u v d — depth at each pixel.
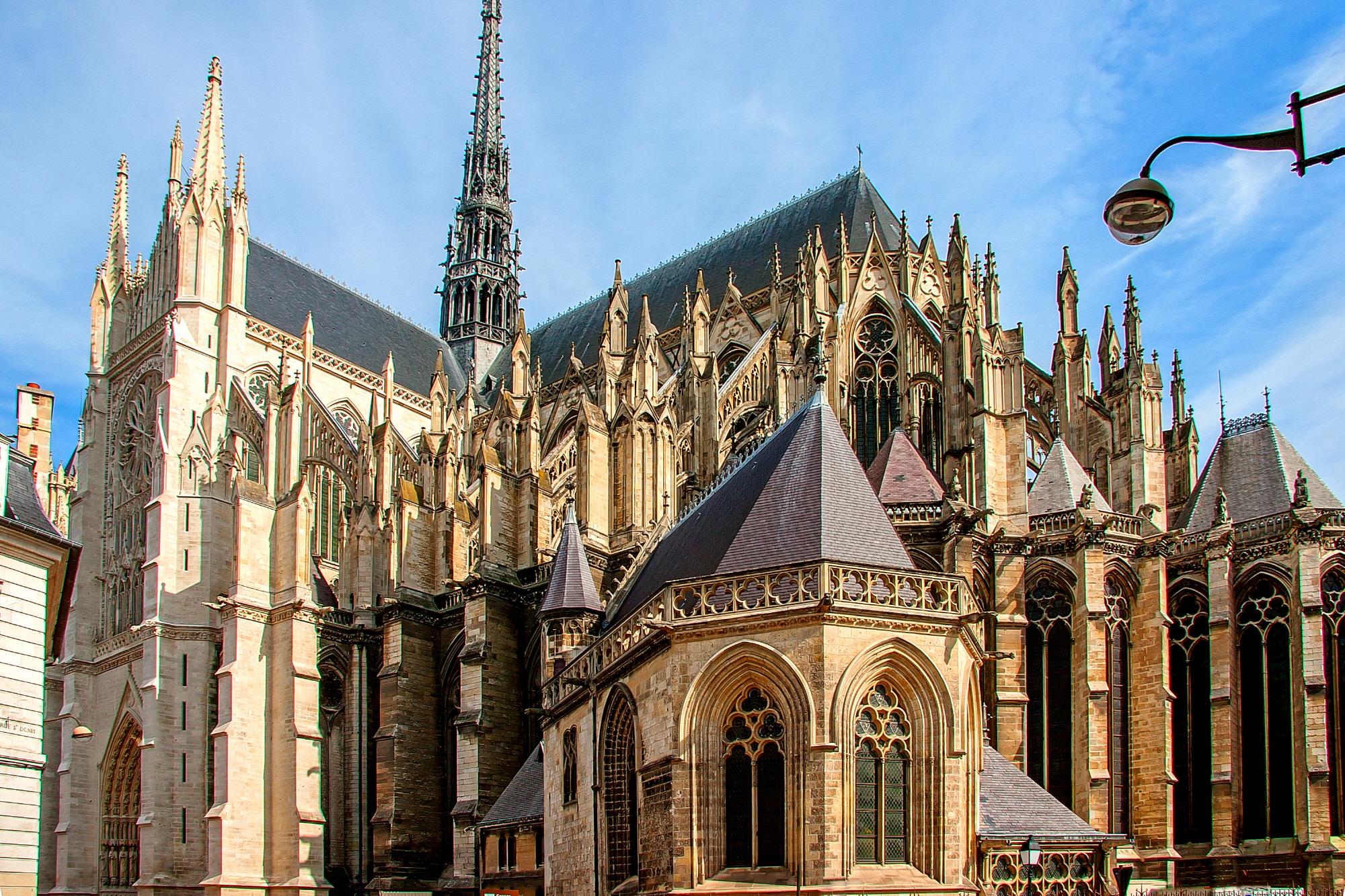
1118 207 20.09
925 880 37.16
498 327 128.88
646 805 41.00
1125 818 60.38
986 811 44.97
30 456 84.94
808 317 75.38
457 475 80.88
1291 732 59.94
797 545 40.09
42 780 89.19
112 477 95.56
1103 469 71.88
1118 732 61.28
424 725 76.06
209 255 93.19
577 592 55.38
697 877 37.56
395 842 72.56
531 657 71.25
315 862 73.88
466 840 66.38
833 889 35.78
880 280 79.12
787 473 43.12
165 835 79.00
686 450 73.19
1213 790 60.31
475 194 131.00
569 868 49.31
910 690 38.59
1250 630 62.31
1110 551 62.59
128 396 96.25
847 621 37.94
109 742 86.50
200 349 90.75
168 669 82.12
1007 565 61.66
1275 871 58.00
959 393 68.81
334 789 79.12
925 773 38.16
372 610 81.00
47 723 90.38
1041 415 76.19
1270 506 66.88
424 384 116.00
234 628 76.69
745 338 87.94
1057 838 44.16
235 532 79.25
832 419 44.53
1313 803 57.47
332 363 105.06
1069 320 76.12
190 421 88.75
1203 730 62.69
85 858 85.56
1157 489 69.69
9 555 45.53
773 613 38.16
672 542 50.84
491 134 133.25
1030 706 61.59
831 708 37.09
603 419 69.25
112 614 91.00
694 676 38.81
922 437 74.50
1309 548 60.66
